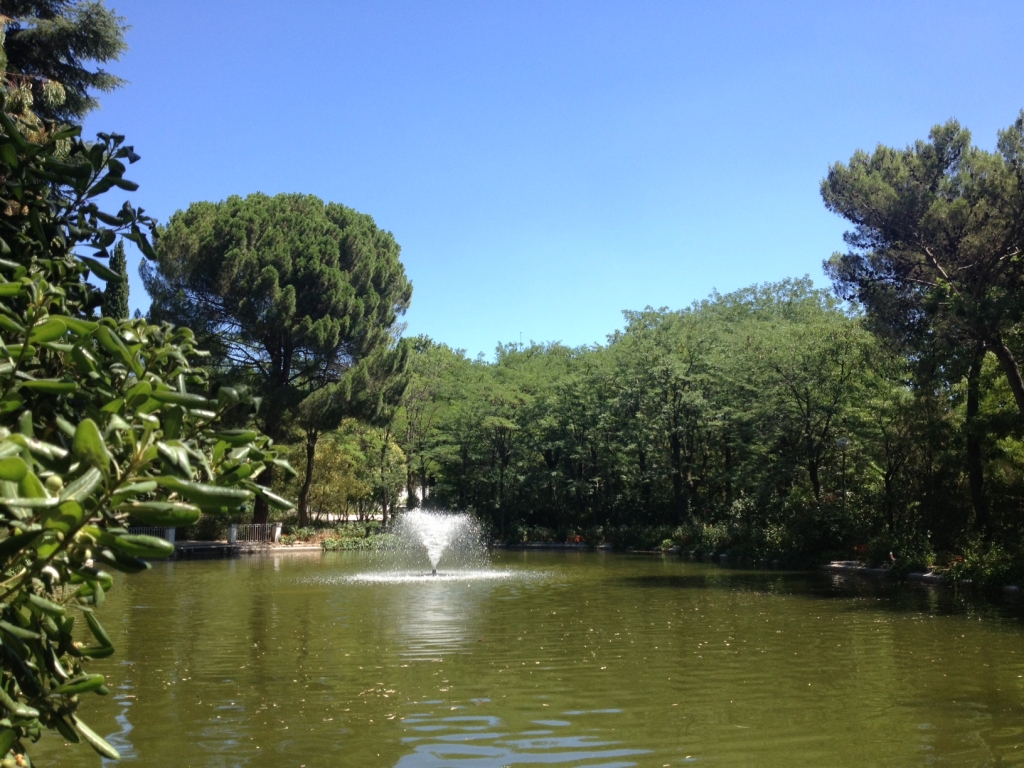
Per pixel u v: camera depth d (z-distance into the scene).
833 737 6.19
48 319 1.99
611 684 7.99
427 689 7.81
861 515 23.39
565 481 40.59
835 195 19.45
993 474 20.41
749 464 29.52
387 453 41.31
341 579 19.47
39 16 14.01
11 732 1.95
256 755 5.84
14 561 1.83
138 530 29.27
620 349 37.41
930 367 18.75
